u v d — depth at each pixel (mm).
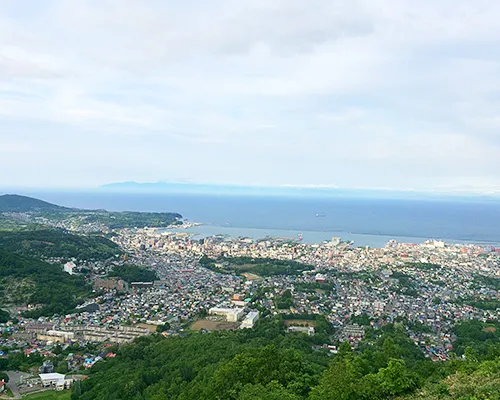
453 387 54906
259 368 68812
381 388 57531
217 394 65062
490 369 63500
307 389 63438
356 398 55844
